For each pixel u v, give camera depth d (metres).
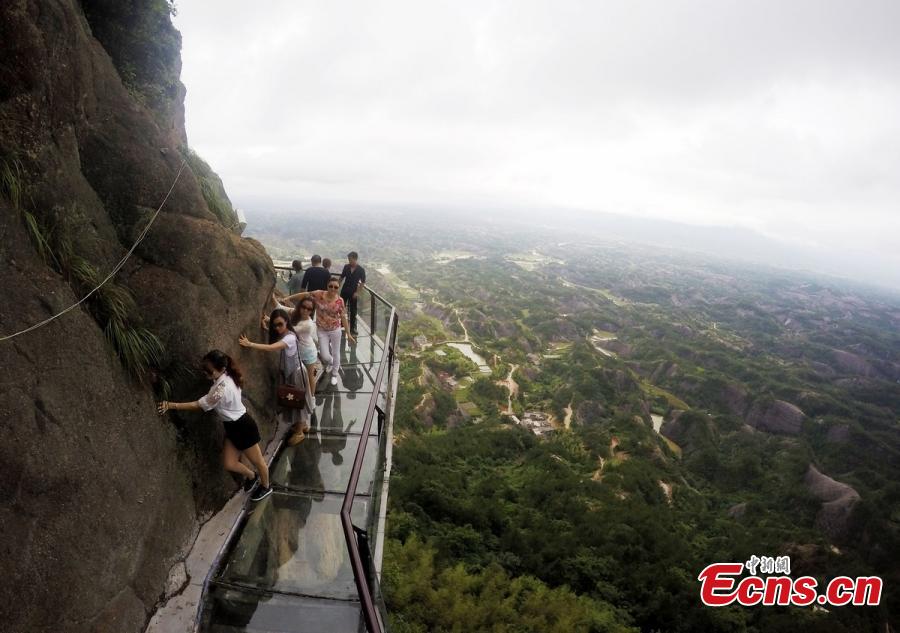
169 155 5.05
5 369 2.73
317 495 4.91
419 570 22.22
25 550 2.66
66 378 3.11
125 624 3.29
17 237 3.05
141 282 4.27
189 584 3.87
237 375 4.37
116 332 3.64
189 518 4.23
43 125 3.56
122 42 6.62
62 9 3.70
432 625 19.92
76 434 3.09
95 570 3.09
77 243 3.72
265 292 5.90
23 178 3.31
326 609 3.84
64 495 2.93
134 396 3.74
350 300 9.04
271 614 3.75
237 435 4.37
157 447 3.89
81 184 3.97
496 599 22.03
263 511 4.69
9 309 2.86
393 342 7.76
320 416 6.34
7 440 2.65
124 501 3.41
